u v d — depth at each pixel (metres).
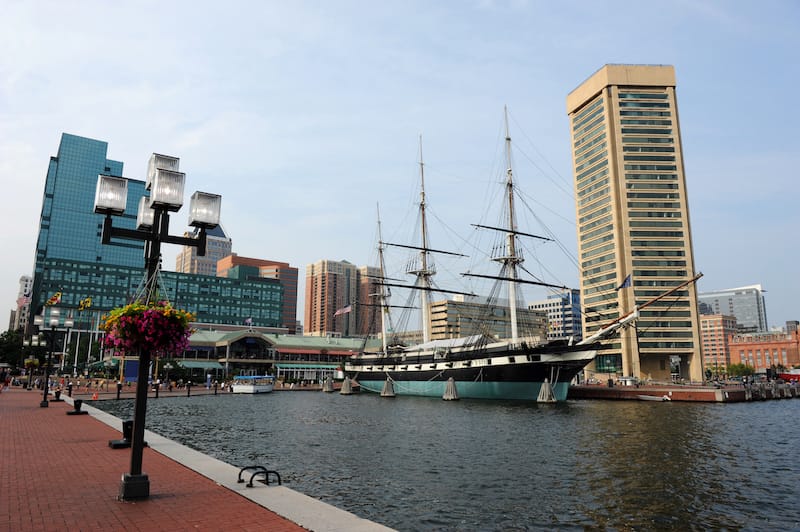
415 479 21.67
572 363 66.25
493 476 22.39
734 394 74.12
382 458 26.67
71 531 10.12
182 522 10.77
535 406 62.97
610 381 91.19
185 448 20.78
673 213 148.88
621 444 31.80
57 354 151.12
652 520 16.33
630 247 146.88
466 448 30.09
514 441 33.03
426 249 105.56
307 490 19.45
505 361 70.94
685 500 18.69
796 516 16.89
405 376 90.81
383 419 47.59
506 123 89.31
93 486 14.06
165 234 14.57
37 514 11.29
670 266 146.00
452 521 15.89
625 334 141.75
